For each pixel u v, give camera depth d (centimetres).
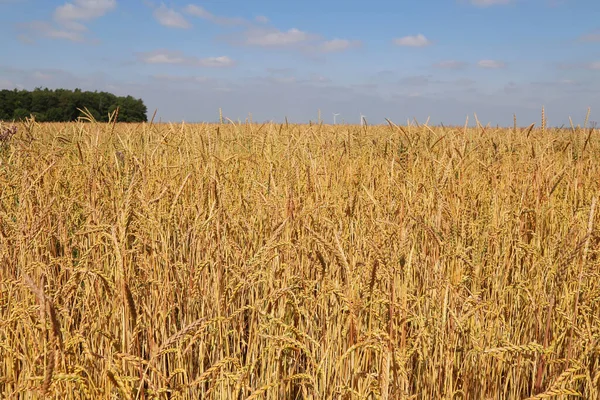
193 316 372
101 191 520
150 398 219
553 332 341
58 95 6688
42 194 477
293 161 563
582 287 372
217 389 306
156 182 532
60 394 241
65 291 277
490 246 451
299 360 354
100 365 282
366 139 896
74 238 454
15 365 311
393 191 521
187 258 416
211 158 538
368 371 304
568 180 625
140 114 6438
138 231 396
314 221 433
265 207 457
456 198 496
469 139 766
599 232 400
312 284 333
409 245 367
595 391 304
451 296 303
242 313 354
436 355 304
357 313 261
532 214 541
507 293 415
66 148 682
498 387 334
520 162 691
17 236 363
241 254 351
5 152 709
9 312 310
